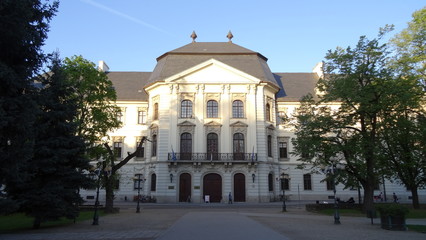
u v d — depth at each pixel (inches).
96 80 1130.0
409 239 480.7
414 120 1023.0
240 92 1566.2
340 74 975.0
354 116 999.0
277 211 1061.1
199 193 1466.5
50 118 658.8
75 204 700.0
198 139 1515.7
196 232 557.3
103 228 642.8
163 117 1535.4
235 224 671.8
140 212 1044.5
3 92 492.1
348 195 1686.8
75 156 693.9
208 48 1754.4
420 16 1042.7
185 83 1553.9
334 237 502.0
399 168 1051.3
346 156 967.0
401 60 1016.2
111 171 1076.5
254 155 1502.2
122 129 1758.1
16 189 625.0
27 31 501.0
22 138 506.0
